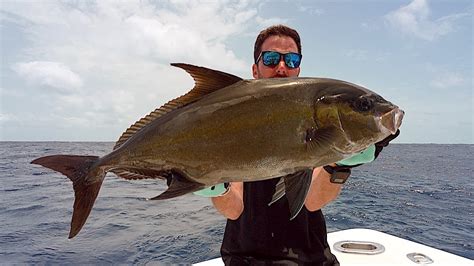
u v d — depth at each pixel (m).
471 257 7.27
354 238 4.98
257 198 3.19
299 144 2.12
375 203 12.59
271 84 2.16
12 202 12.86
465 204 12.94
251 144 2.11
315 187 3.04
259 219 3.16
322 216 3.31
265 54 3.18
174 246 7.41
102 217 10.00
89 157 2.31
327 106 2.11
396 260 4.22
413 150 82.06
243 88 2.17
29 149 65.00
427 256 4.35
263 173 2.15
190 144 2.15
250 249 3.16
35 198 13.66
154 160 2.21
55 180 19.30
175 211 10.66
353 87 2.18
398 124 2.15
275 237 3.12
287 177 2.16
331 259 3.22
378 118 2.11
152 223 9.24
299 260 3.08
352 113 2.11
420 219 10.42
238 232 3.28
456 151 76.44
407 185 17.80
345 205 12.03
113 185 16.55
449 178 21.69
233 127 2.12
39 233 8.77
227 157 2.13
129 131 2.32
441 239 8.53
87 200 2.26
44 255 7.14
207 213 10.34
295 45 3.26
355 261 4.20
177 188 2.15
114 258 6.88
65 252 7.28
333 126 2.12
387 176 22.42
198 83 2.22
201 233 8.27
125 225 9.09
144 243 7.62
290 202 2.09
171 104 2.26
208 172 2.17
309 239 3.16
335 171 2.59
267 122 2.10
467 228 9.52
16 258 6.98
